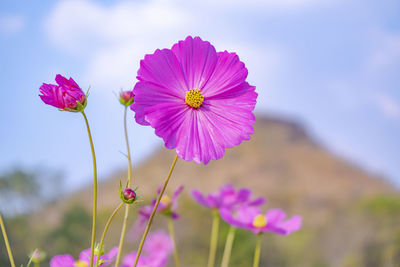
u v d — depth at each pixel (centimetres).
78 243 735
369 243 820
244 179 1825
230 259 613
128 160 109
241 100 105
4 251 491
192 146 97
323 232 915
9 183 715
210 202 188
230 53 106
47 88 96
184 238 736
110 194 1275
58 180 827
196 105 100
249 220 179
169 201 168
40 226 717
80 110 95
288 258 794
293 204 1434
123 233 108
